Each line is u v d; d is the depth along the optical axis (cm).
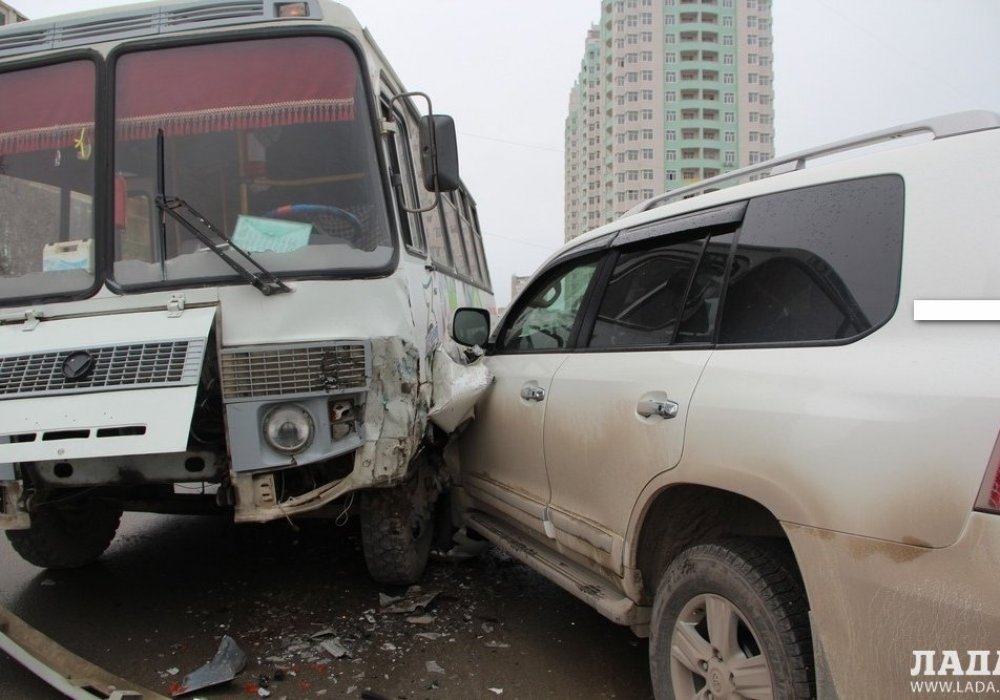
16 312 378
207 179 390
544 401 371
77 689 312
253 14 399
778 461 225
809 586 213
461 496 491
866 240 230
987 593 173
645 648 376
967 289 199
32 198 395
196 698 324
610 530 313
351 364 358
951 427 185
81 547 480
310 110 395
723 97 9100
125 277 378
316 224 385
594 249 389
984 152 210
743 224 284
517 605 432
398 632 394
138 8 404
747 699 234
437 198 410
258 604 434
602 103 9475
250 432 348
